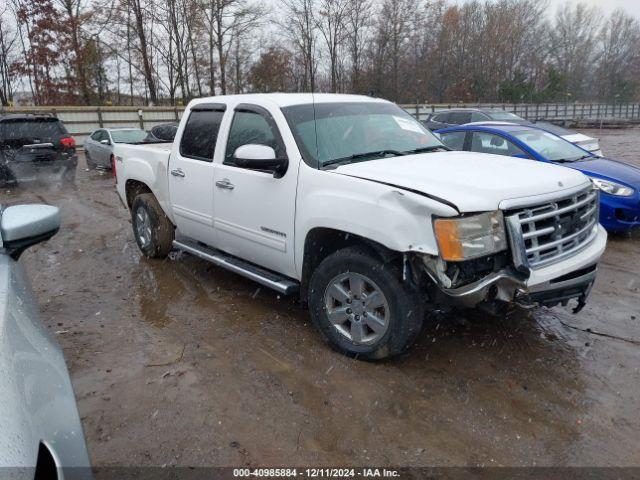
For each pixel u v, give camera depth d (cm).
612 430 285
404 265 312
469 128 792
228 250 465
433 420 294
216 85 3869
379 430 286
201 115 489
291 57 3750
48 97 3378
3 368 149
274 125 404
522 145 726
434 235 296
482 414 299
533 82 5403
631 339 390
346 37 3697
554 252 332
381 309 339
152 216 577
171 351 381
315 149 383
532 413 300
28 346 175
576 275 342
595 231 382
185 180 495
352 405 309
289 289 394
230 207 439
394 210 308
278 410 305
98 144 1495
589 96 6856
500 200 307
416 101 4075
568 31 6800
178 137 511
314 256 379
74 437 171
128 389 330
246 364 359
